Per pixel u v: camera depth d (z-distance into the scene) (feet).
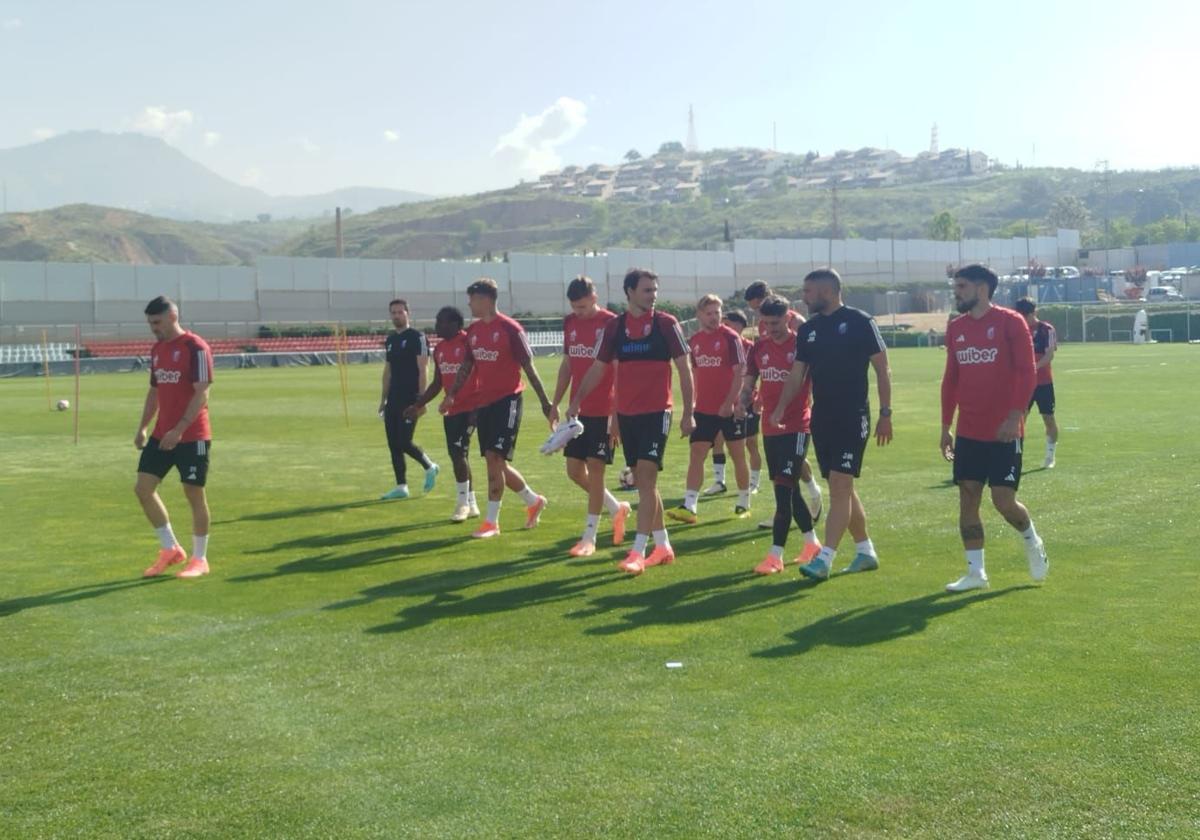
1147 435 54.54
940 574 26.13
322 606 24.26
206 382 27.76
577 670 19.08
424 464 41.70
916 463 46.88
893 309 238.68
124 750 15.79
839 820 13.11
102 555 30.71
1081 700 16.83
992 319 24.12
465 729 16.30
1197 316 180.75
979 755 14.84
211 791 14.33
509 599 24.64
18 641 21.68
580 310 31.07
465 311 232.32
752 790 13.96
